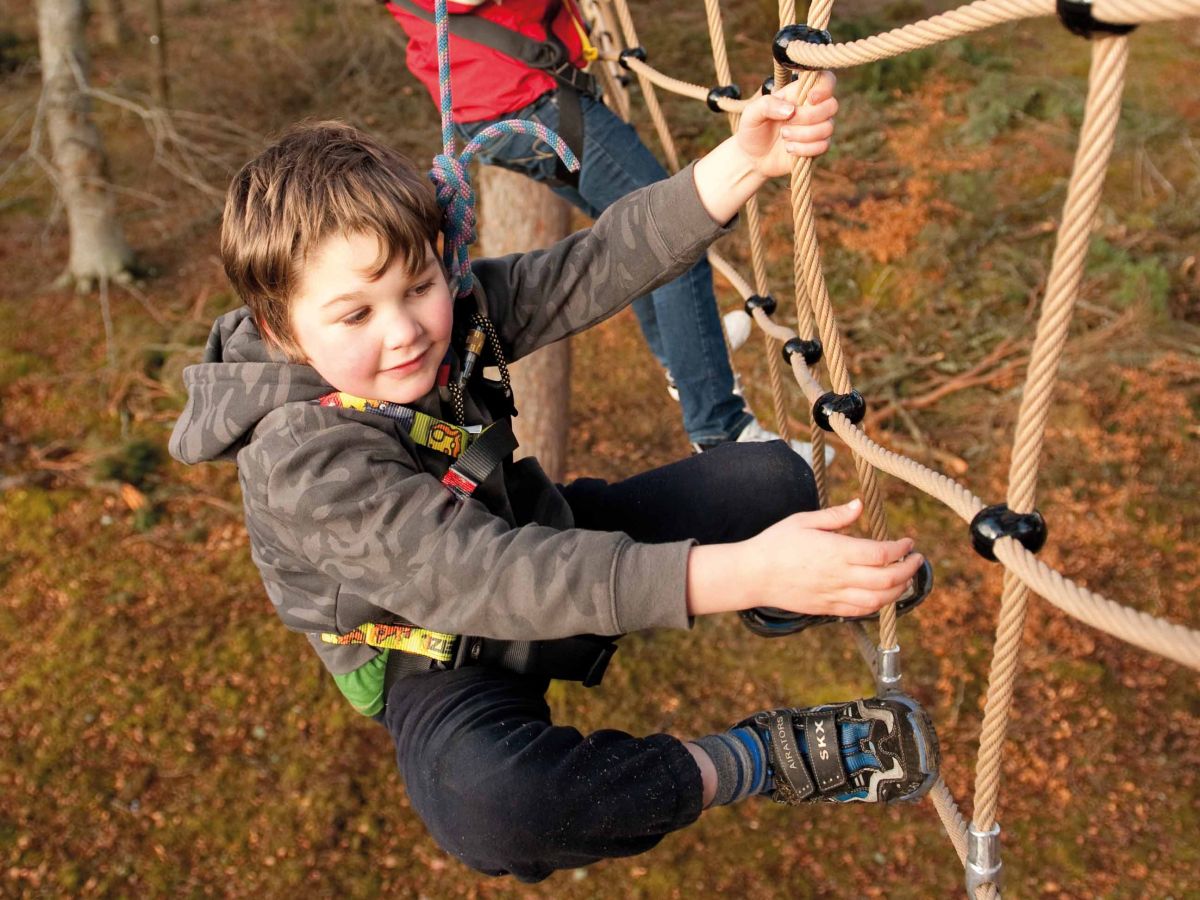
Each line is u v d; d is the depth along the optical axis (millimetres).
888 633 1512
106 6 8547
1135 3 757
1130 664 4504
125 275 6695
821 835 4055
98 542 5270
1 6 8930
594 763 1353
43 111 6402
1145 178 6418
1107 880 3832
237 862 4027
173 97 7961
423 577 1254
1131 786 4105
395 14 2268
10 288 6754
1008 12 879
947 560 4820
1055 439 5199
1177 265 5879
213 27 8484
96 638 4809
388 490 1298
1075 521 4918
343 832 4121
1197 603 4641
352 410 1355
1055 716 4328
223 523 5371
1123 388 5352
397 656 1531
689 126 6973
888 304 5863
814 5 1311
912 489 5145
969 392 5461
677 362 2240
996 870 1184
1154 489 5023
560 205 3822
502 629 1233
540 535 1250
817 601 1175
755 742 1426
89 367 6148
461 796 1359
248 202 1308
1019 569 949
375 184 1270
